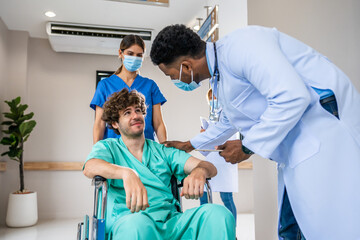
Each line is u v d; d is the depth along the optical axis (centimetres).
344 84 105
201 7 374
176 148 154
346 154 99
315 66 106
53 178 458
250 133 102
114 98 148
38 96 461
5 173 436
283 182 118
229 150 127
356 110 104
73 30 413
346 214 97
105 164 123
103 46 439
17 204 398
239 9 255
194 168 131
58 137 461
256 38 100
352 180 97
